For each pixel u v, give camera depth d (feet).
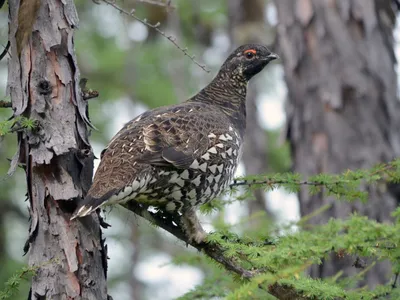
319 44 41.60
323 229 21.94
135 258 55.42
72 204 24.20
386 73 41.42
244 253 25.09
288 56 42.32
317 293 24.93
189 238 27.86
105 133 59.82
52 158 24.09
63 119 24.49
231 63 35.29
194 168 27.81
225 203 31.58
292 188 29.84
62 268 23.68
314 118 41.27
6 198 56.08
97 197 24.09
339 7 41.63
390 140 40.73
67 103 24.66
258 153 60.23
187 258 33.68
